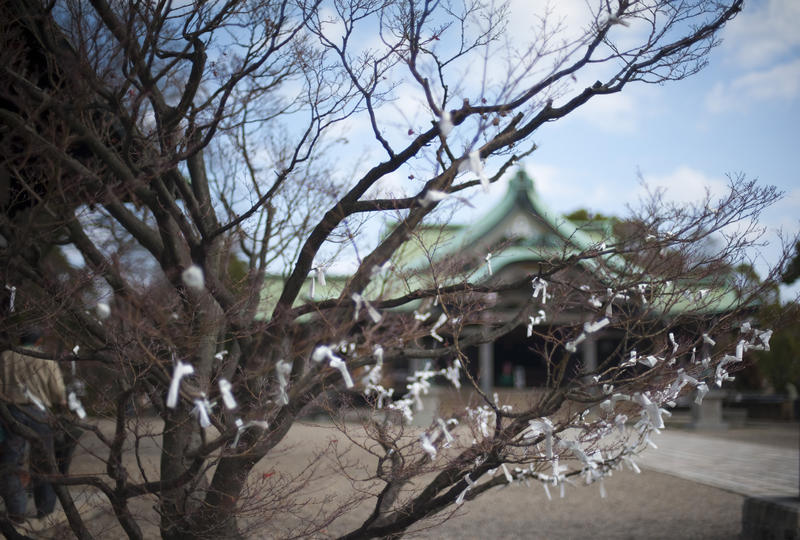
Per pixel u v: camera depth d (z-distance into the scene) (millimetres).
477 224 22641
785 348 23672
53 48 3250
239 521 4508
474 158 2520
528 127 3223
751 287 3436
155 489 3254
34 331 3750
